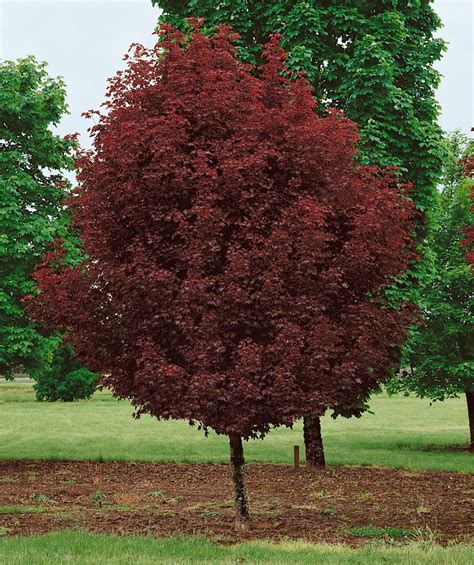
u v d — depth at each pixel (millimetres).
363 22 21250
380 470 19812
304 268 10648
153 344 10750
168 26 12438
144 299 10789
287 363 10297
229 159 10883
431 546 10078
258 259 10570
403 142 20734
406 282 20469
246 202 10969
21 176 21281
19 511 13711
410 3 22344
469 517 13117
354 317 11273
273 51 12805
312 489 16703
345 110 21312
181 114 11562
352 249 11180
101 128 12148
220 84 11508
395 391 26531
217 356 10406
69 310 11594
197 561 9141
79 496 15773
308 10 20844
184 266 10945
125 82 12109
